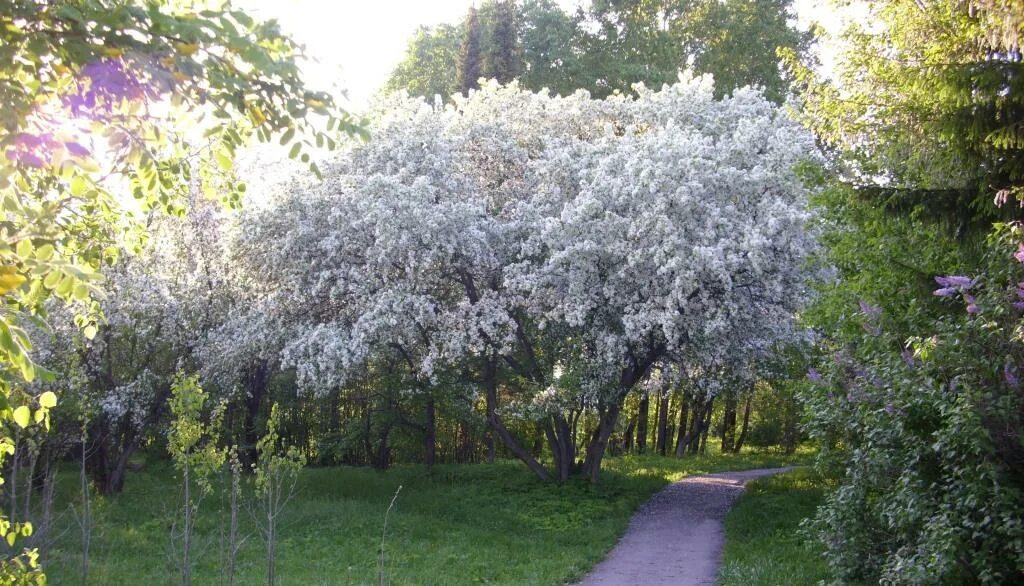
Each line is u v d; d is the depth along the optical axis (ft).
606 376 59.52
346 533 49.32
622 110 68.74
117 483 59.82
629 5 108.88
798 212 52.29
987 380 20.49
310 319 61.36
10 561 14.94
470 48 124.88
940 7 32.19
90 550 41.65
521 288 57.26
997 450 19.70
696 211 54.49
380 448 79.77
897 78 32.27
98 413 52.60
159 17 10.47
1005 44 25.12
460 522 54.29
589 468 69.46
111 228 18.11
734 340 61.36
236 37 10.98
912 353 25.26
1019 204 26.37
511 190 67.26
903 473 22.26
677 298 53.01
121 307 55.42
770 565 38.27
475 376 70.38
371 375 70.90
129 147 13.16
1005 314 20.40
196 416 28.32
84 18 10.45
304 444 92.48
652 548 47.06
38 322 11.13
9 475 32.53
